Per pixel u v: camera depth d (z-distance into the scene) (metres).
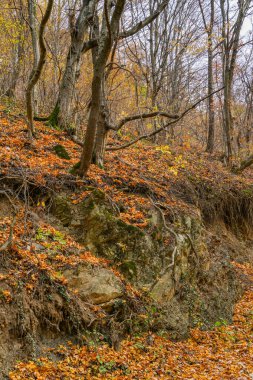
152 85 20.02
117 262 8.41
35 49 12.80
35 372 5.60
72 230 8.37
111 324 7.29
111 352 6.88
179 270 9.57
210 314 9.92
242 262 13.97
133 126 17.89
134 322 7.84
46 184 8.69
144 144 16.44
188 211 11.17
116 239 8.59
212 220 13.98
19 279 6.24
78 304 6.92
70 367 6.05
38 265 6.73
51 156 10.11
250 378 7.03
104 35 9.53
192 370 7.21
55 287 6.71
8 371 5.43
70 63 13.48
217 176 15.19
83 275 7.39
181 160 13.90
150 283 8.62
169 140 18.02
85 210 8.60
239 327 10.17
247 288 12.55
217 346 8.77
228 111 17.81
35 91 14.68
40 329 6.28
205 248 10.91
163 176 12.62
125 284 8.10
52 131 12.40
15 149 9.65
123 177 10.67
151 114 9.74
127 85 17.42
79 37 13.45
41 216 8.27
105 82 11.00
